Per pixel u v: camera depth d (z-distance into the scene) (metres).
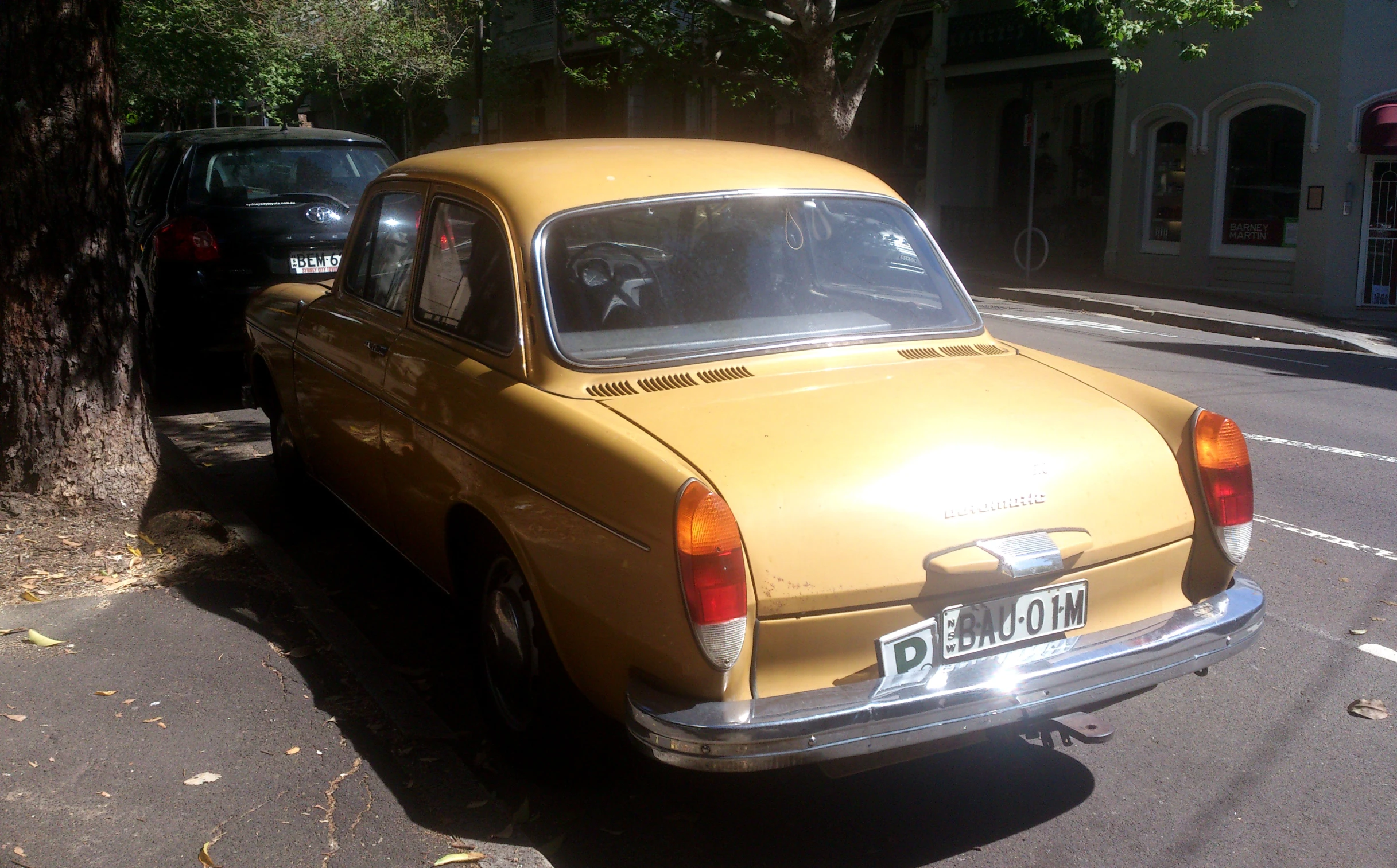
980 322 4.14
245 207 8.32
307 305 5.36
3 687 3.84
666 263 3.74
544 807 3.44
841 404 3.31
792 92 20.50
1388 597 5.28
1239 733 3.99
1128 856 3.26
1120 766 3.76
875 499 2.95
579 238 3.69
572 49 34.84
